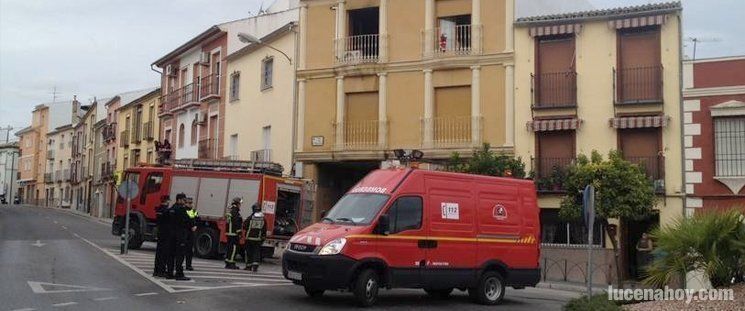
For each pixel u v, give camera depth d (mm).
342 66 26688
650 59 22125
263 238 18734
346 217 12984
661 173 21438
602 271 21578
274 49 27750
